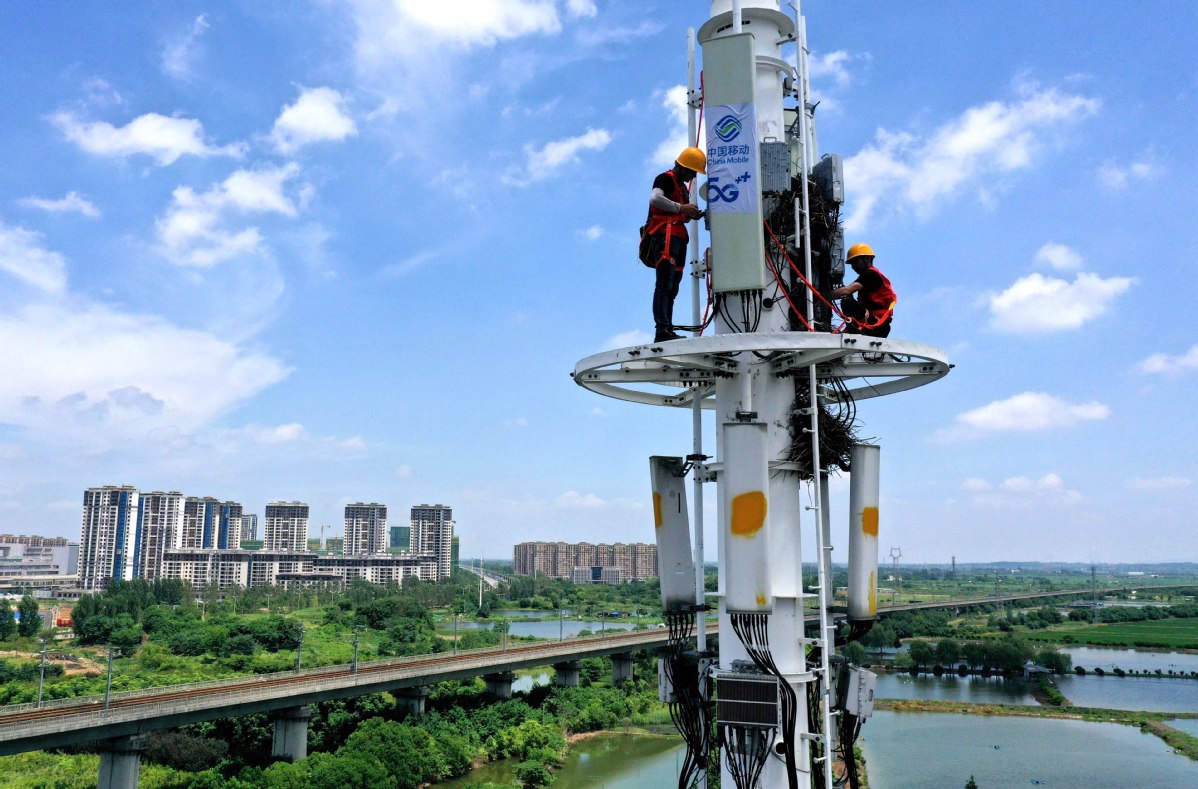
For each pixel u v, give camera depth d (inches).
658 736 3769.7
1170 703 4859.7
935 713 4475.9
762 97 714.8
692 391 802.8
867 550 676.7
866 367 707.4
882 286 730.8
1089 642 7618.1
